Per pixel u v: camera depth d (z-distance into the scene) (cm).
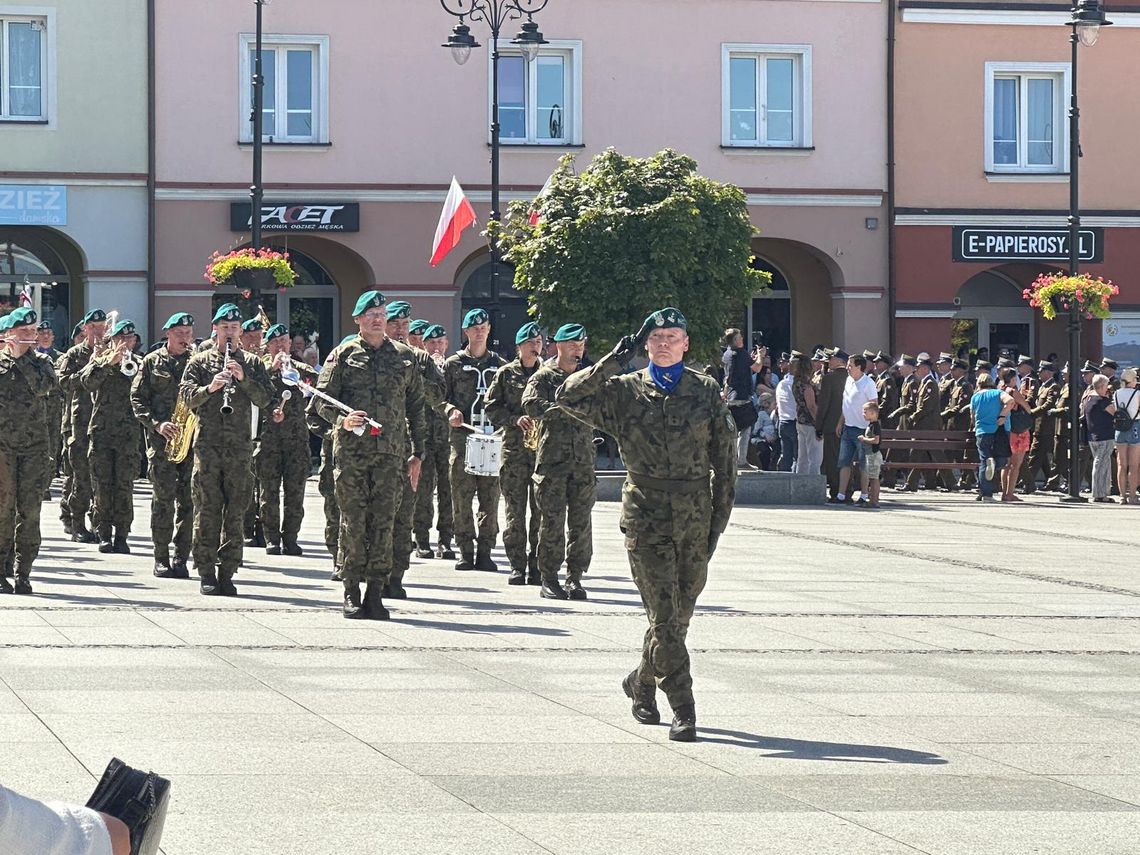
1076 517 2409
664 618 861
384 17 3519
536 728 865
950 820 691
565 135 3594
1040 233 3728
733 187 2803
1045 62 3731
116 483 1712
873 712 927
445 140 3547
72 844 337
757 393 3012
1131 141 3766
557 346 1413
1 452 1370
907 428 2962
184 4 3450
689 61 3622
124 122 3438
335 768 764
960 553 1858
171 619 1235
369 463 1248
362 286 3616
